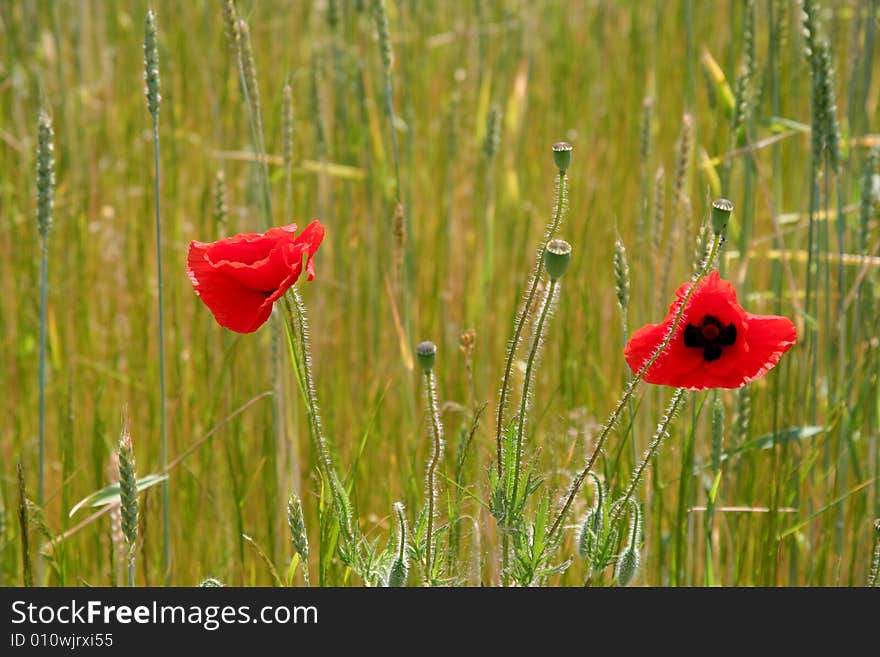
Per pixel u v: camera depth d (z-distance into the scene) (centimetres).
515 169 773
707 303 332
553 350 622
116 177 804
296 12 880
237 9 479
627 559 371
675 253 577
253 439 602
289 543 527
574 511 454
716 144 575
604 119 816
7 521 538
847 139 575
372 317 656
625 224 718
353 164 743
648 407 512
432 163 785
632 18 830
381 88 789
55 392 623
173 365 642
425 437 550
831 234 629
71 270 683
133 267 696
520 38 859
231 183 769
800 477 494
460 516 374
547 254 326
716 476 441
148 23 426
